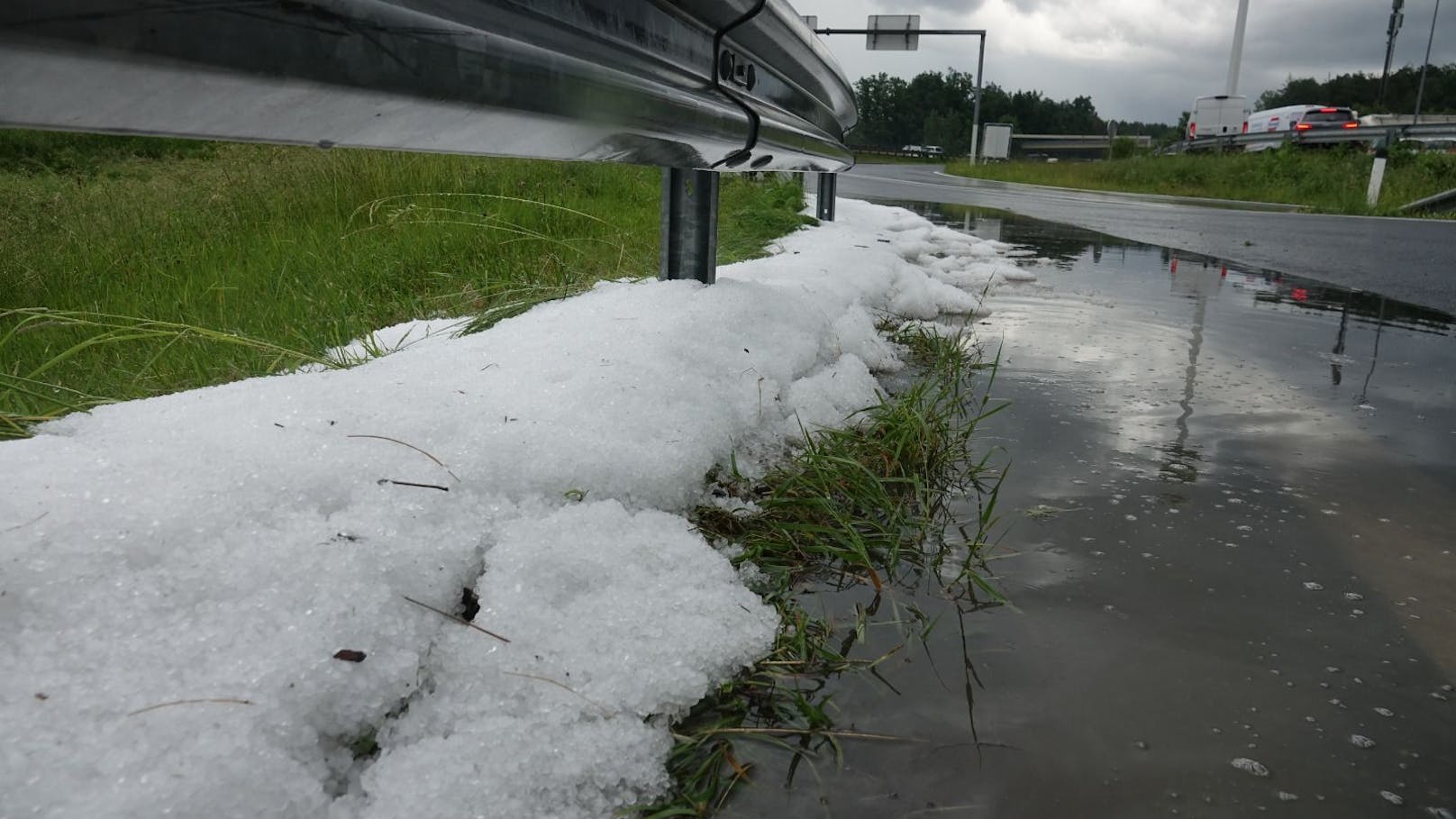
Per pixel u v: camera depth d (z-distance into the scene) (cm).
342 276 407
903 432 226
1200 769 114
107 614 100
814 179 1455
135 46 65
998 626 150
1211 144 3841
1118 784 111
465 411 167
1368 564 175
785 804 107
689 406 197
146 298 418
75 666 93
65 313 230
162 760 85
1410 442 249
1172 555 178
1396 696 131
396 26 92
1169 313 447
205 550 112
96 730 86
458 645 119
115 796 80
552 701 114
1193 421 267
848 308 351
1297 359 346
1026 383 307
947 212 1217
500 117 121
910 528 190
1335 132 2994
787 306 288
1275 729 123
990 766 114
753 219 583
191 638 101
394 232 502
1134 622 152
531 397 180
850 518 188
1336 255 737
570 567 136
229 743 89
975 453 237
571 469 159
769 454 213
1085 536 187
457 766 101
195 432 141
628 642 126
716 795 108
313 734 98
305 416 153
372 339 262
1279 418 271
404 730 109
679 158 217
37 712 86
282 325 328
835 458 203
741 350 242
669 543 152
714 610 139
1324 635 148
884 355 330
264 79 78
